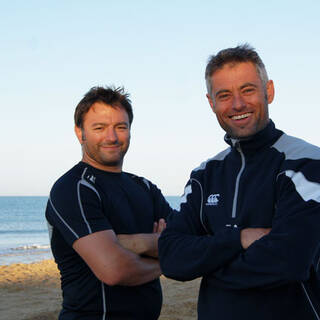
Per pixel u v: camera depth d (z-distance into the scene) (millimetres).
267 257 1877
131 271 2676
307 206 1902
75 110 3094
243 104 2160
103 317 2719
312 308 1901
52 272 11000
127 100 3080
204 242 2061
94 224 2740
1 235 37938
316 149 2064
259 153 2186
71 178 2885
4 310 6875
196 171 2461
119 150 2988
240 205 2115
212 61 2273
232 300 1979
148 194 3271
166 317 6203
